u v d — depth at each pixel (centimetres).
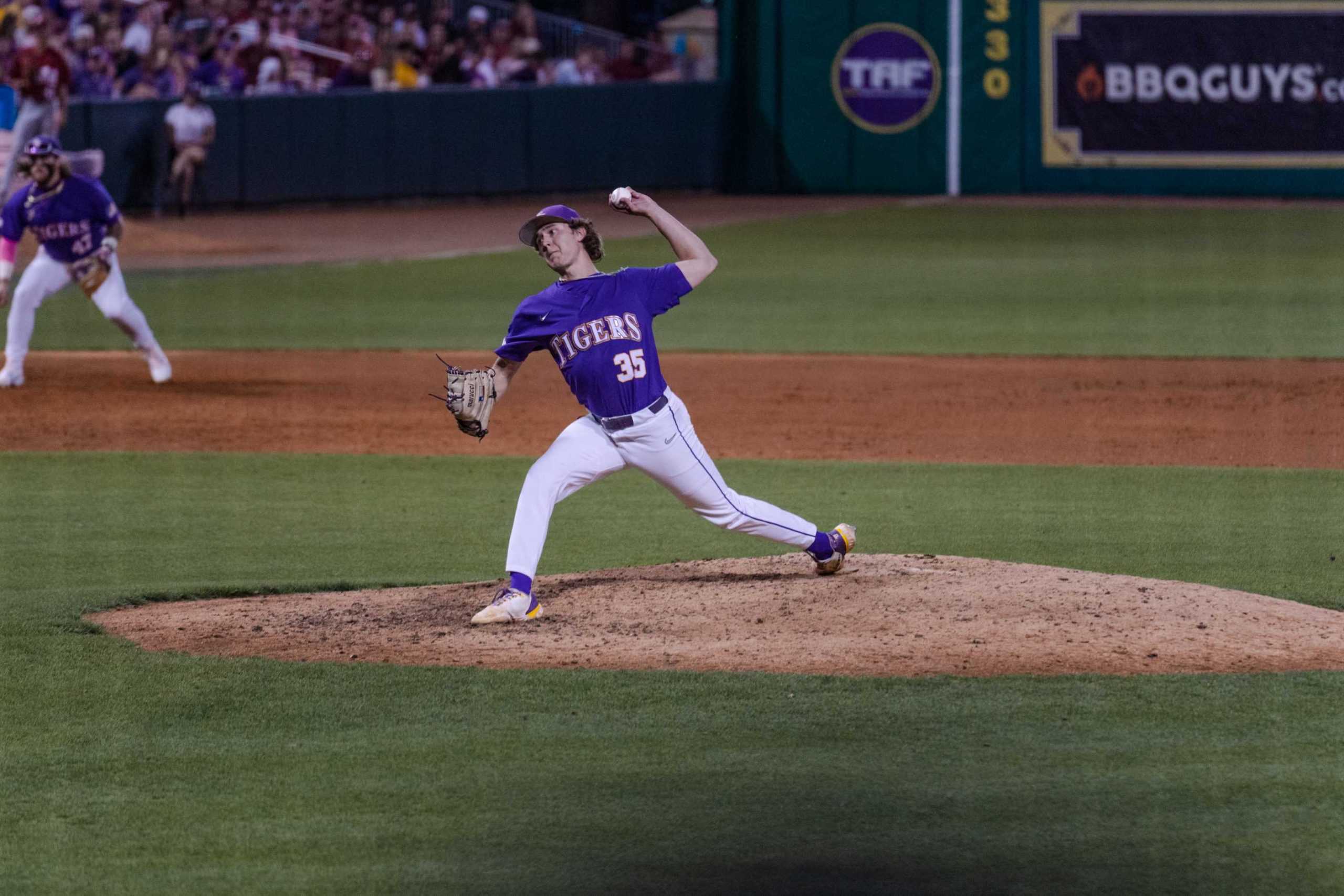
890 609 2464
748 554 3047
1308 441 4359
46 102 8044
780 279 7975
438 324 6481
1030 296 7356
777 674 2205
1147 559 2983
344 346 5988
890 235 9744
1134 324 6538
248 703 2119
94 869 1623
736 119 12256
